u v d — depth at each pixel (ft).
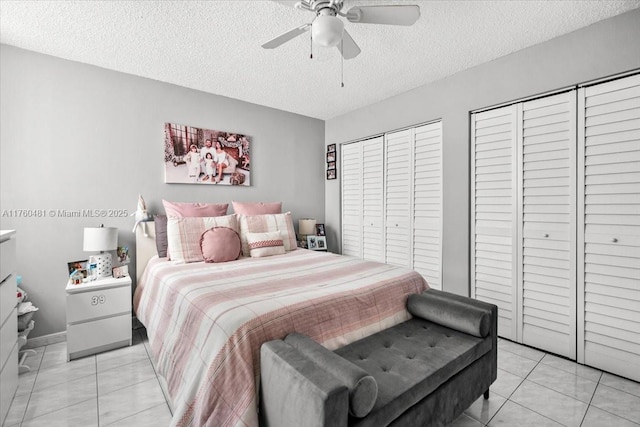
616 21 6.37
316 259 8.75
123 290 7.78
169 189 9.89
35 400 5.64
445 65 8.66
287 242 10.41
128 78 9.07
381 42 7.38
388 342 5.25
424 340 5.32
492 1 5.89
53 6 5.97
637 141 6.20
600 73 6.57
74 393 5.87
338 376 3.43
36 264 7.84
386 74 9.22
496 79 8.25
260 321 4.36
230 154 11.14
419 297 6.31
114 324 7.66
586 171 6.84
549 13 6.28
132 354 7.48
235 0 5.82
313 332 4.79
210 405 3.86
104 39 7.20
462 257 9.13
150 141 9.48
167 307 6.07
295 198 13.23
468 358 4.93
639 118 6.17
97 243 7.73
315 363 3.61
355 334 5.30
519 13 6.28
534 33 7.04
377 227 12.01
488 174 8.59
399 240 11.18
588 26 6.73
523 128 7.88
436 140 9.91
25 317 6.97
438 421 4.48
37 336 7.87
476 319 5.36
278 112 12.59
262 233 9.62
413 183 10.62
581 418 5.23
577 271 7.02
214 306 4.89
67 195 8.21
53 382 6.23
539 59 7.47
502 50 7.81
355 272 7.14
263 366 3.91
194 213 9.36
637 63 6.13
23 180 7.66
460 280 9.20
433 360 4.61
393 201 11.36
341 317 5.22
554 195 7.35
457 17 6.40
